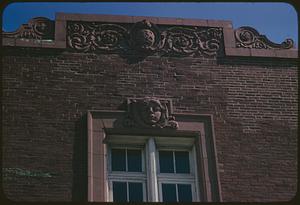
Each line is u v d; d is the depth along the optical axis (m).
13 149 14.01
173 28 15.99
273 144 14.77
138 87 15.15
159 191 14.17
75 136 14.36
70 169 13.91
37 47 15.36
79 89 14.98
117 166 14.37
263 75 15.70
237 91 15.41
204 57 15.74
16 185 13.58
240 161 14.44
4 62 15.05
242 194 14.02
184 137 14.69
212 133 14.70
